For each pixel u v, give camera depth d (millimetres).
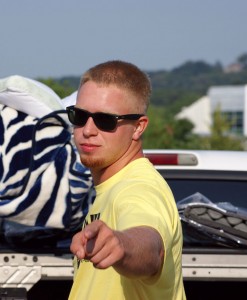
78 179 4996
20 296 5348
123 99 3828
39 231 5242
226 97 55625
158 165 6055
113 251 2885
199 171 6062
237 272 5418
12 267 5352
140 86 3863
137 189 3479
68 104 5410
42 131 5000
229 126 32531
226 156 6164
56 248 5348
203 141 29641
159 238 3191
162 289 3465
